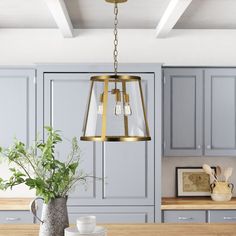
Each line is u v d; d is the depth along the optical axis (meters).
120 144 4.74
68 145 4.73
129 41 5.39
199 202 4.91
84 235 2.28
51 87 4.75
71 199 4.70
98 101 2.34
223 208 4.74
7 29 5.38
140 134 2.33
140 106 2.36
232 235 2.75
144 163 4.74
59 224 2.41
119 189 4.73
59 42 5.38
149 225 3.04
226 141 5.08
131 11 4.59
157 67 4.76
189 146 5.07
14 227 2.96
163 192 5.36
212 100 5.08
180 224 3.08
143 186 4.74
